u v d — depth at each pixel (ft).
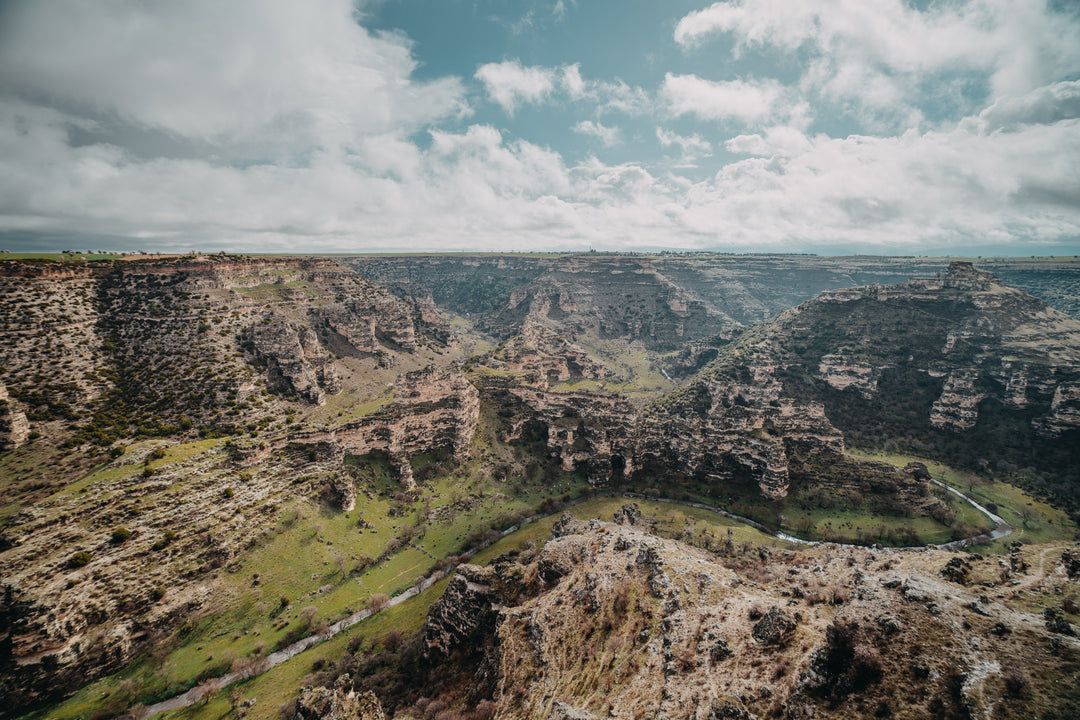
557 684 241.96
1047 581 189.06
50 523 328.29
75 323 536.01
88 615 312.91
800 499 540.93
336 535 452.35
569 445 646.33
